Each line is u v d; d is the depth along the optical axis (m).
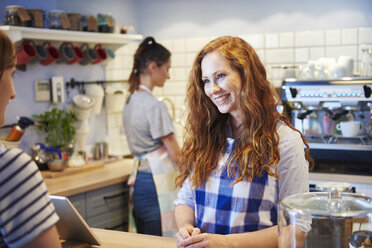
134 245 1.64
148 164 3.03
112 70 3.91
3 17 3.14
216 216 1.60
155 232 3.04
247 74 1.54
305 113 3.06
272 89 1.63
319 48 3.58
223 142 1.65
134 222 3.17
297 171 1.52
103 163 3.48
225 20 3.92
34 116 3.28
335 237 1.14
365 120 3.00
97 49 3.62
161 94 4.15
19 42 3.05
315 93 2.99
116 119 3.97
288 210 1.19
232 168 1.57
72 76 3.58
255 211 1.54
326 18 3.58
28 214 1.10
